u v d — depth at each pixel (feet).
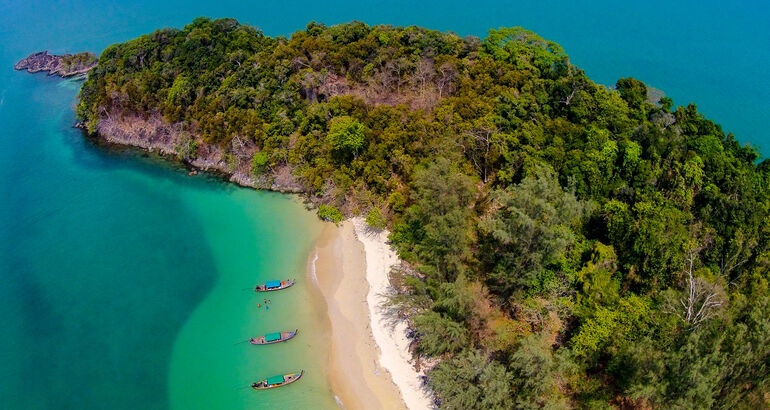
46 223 273.95
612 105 245.24
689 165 197.77
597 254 185.57
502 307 195.00
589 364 167.84
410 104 279.49
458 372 157.17
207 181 299.99
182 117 323.98
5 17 583.58
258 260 240.32
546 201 180.14
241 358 194.70
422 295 189.06
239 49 336.29
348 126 250.78
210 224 266.57
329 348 197.06
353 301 215.31
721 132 228.63
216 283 229.45
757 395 144.66
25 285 234.79
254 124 290.15
